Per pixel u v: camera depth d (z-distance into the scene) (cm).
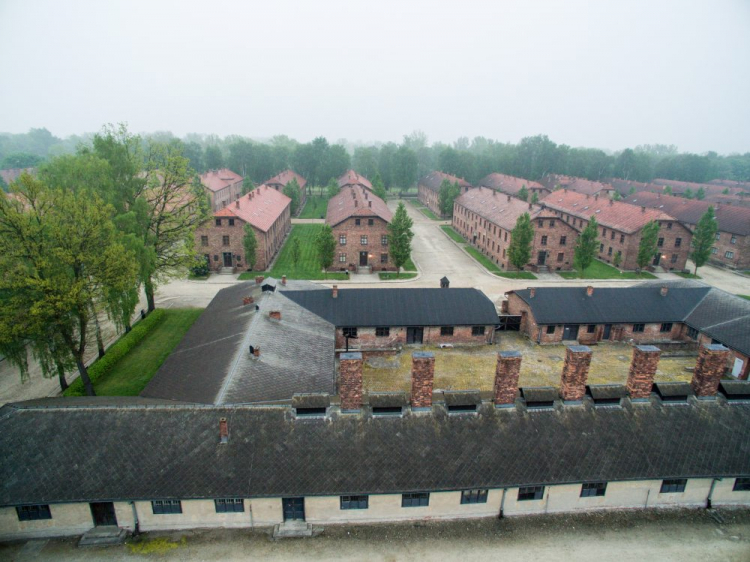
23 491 2119
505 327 4972
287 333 3494
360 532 2316
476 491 2362
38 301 2808
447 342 4541
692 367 4275
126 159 4462
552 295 4775
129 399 2717
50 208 3048
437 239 9625
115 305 3381
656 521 2422
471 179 16275
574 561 2206
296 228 10400
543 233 7281
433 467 2298
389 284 6638
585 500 2441
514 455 2355
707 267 7881
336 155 15412
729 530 2384
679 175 17750
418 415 2450
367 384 3866
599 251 8269
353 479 2239
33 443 2233
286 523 2330
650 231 6981
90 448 2244
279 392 2719
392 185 16725
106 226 3161
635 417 2495
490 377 4031
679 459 2378
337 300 4412
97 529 2255
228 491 2166
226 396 2502
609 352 4531
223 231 6925
